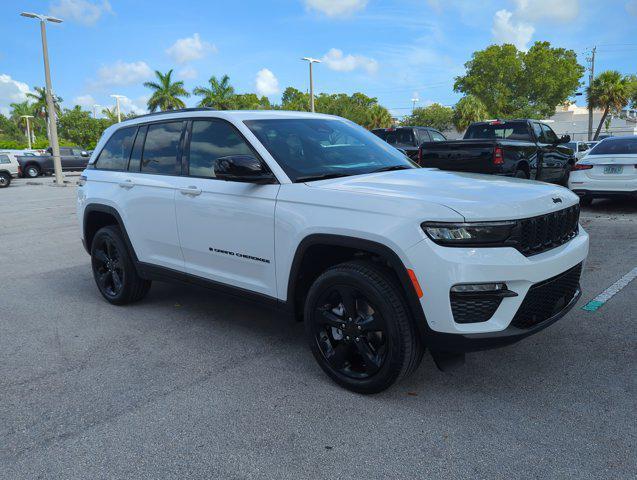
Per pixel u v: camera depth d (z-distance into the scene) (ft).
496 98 179.93
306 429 9.76
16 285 20.68
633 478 8.12
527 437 9.27
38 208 47.57
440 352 10.29
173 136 15.07
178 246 14.57
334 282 10.87
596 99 166.40
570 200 11.61
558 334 13.66
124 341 14.38
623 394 10.62
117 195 16.39
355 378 11.00
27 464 8.95
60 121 229.04
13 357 13.51
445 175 12.58
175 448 9.29
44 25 75.00
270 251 12.07
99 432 9.86
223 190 13.01
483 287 9.41
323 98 219.61
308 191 11.37
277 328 15.07
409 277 9.69
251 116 13.62
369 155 13.96
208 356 13.20
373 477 8.38
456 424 9.76
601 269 19.45
